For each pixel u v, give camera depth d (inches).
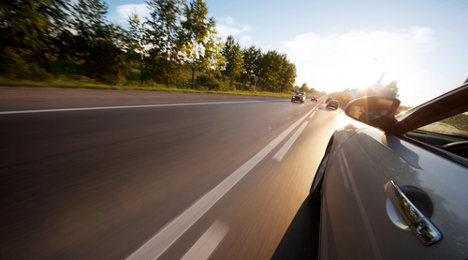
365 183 36.9
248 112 331.9
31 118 139.0
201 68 845.8
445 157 30.3
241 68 1228.5
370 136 53.8
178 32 731.4
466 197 19.6
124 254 49.3
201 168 104.3
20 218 55.7
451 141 48.4
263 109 411.2
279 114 373.1
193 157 117.2
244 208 74.6
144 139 134.5
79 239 51.8
